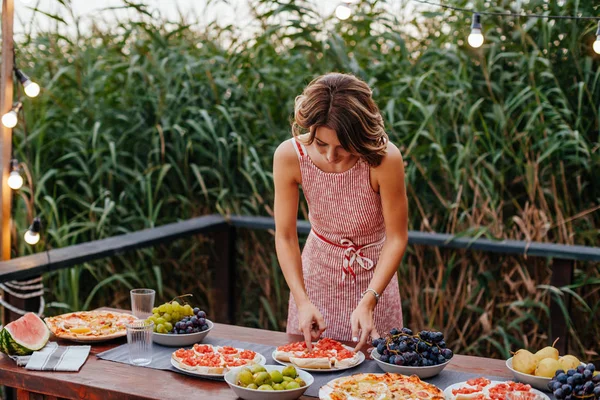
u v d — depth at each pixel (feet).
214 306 15.65
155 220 14.69
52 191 14.99
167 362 7.71
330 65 14.43
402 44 13.92
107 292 15.17
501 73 13.32
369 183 8.59
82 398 7.12
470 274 13.64
